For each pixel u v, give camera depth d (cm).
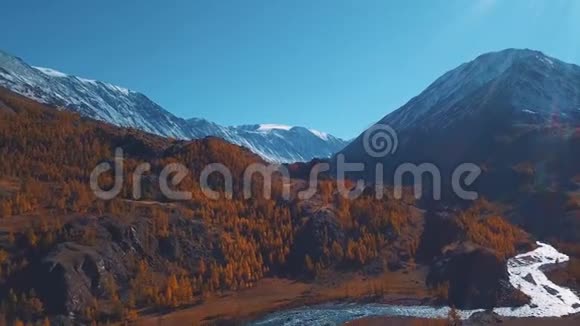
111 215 16812
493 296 14625
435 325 12369
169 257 16388
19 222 15675
